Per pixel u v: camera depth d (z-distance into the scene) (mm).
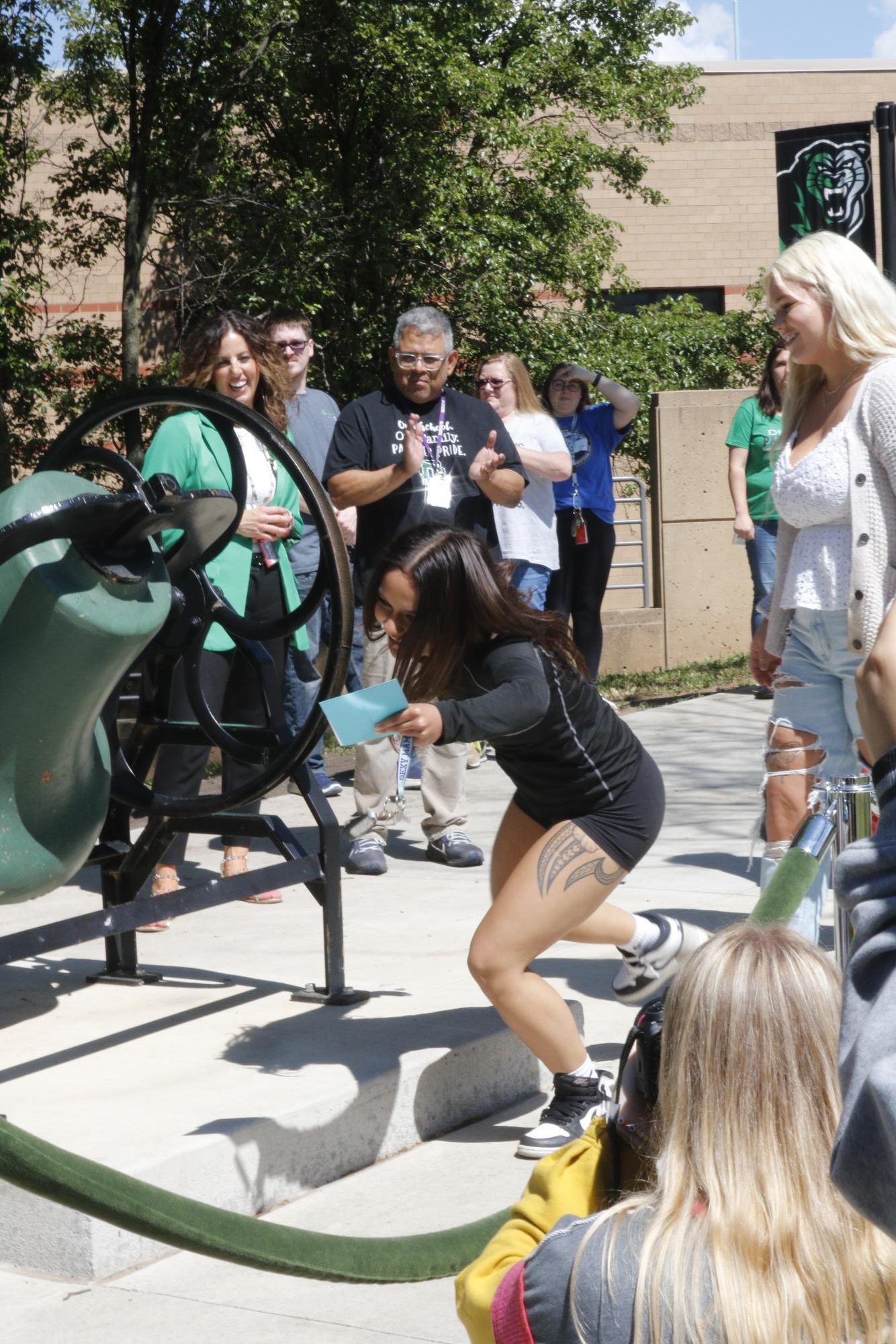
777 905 2229
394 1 13602
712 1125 1540
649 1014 1875
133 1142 3033
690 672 12031
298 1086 3385
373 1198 3240
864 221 7629
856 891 1158
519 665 3027
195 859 6062
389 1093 3475
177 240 14812
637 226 22078
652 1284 1505
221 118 13812
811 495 3893
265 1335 2660
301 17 13586
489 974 3242
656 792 3281
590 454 9008
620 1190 1817
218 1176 3055
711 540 12492
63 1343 2635
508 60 15164
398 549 3086
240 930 4957
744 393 12453
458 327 14891
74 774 3441
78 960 4566
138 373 14117
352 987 4234
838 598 3904
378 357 14820
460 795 6035
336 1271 1879
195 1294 2826
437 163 14203
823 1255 1488
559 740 3162
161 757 4648
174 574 4031
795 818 4047
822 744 4035
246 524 4523
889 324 3807
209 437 4684
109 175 14383
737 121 22078
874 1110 1039
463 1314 1746
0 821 3318
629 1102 1855
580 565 9125
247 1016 3967
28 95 13461
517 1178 3320
